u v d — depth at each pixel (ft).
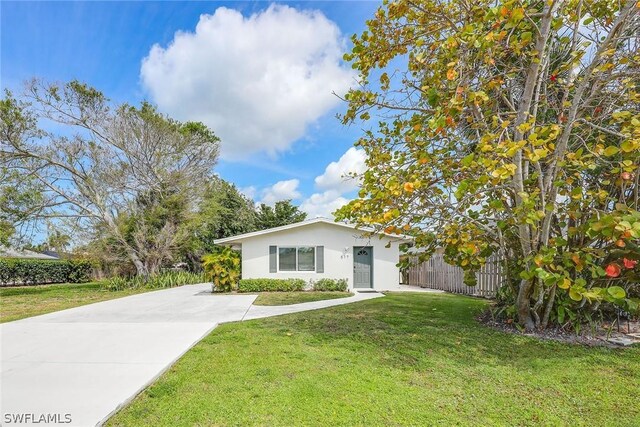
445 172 17.08
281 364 13.52
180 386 11.48
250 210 82.64
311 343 16.52
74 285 63.77
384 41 17.81
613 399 10.62
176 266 68.44
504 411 9.86
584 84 16.11
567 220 17.85
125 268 60.59
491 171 13.48
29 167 53.16
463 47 14.51
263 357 14.40
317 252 48.93
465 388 11.36
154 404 10.24
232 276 43.47
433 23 17.34
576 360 13.93
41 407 9.91
